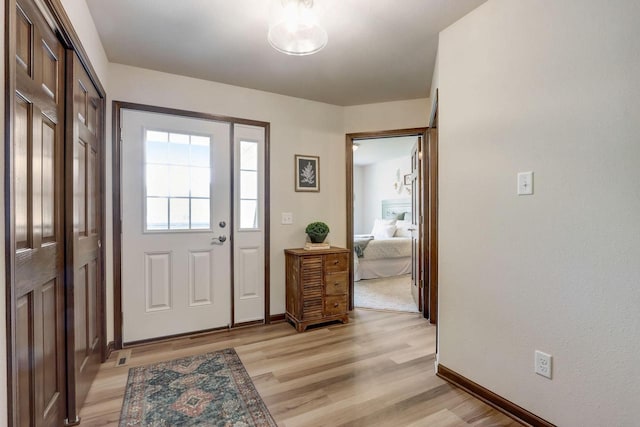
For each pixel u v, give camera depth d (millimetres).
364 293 4219
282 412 1708
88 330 1907
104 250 2326
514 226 1654
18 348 1073
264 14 1881
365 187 7902
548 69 1495
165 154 2682
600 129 1321
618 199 1274
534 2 1549
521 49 1609
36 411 1229
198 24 1986
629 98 1237
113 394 1872
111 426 1589
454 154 2000
